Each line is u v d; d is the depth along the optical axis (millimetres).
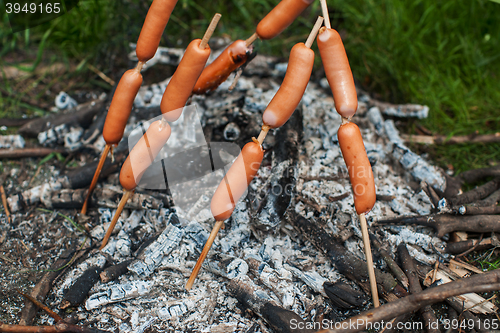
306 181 1265
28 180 1315
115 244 1203
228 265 1150
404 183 1305
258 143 1061
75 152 1350
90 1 1518
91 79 1491
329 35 1032
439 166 1374
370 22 1616
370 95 1485
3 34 1558
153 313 1126
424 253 1207
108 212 1242
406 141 1412
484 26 1646
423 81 1501
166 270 1176
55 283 1159
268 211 1165
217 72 1138
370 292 1138
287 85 1036
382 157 1333
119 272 1162
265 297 1114
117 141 1128
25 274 1174
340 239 1187
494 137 1387
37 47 1592
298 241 1217
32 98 1457
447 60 1535
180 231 1191
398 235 1213
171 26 1660
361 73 1533
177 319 1121
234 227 1213
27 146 1368
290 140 1239
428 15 1636
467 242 1202
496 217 1211
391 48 1529
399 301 1049
